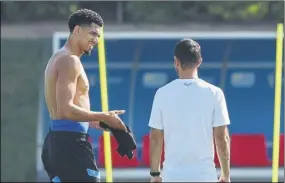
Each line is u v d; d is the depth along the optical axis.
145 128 54.97
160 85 55.88
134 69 55.09
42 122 51.62
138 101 56.03
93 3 53.28
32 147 51.09
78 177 17.44
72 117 17.03
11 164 50.88
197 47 16.55
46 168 17.92
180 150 16.25
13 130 51.28
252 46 53.59
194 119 16.25
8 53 51.75
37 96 51.78
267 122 55.88
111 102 55.88
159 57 54.66
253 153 48.38
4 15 53.22
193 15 54.88
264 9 54.88
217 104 16.34
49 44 51.62
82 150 17.48
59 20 53.47
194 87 16.34
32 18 53.50
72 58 17.27
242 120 56.03
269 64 54.72
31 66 51.69
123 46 53.38
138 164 46.34
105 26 50.50
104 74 25.62
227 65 54.75
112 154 45.91
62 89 17.06
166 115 16.34
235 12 54.94
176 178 16.17
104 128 18.02
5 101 51.72
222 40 52.41
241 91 57.28
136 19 54.12
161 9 54.44
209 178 16.22
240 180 47.31
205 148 16.28
